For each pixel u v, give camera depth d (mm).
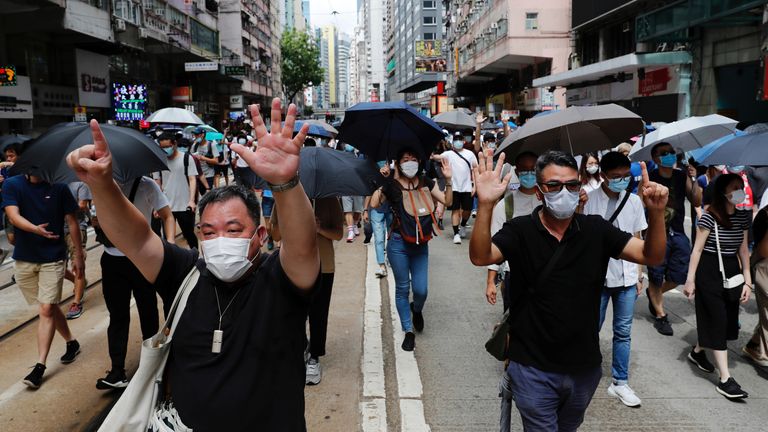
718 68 19188
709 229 4402
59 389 4414
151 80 32969
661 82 21703
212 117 48688
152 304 4469
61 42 22703
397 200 5195
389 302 6715
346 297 6898
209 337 1993
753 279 4812
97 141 1895
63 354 5098
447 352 5191
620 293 4219
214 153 14367
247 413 1949
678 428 3855
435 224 5305
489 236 2643
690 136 6344
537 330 2719
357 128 5871
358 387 4465
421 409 4109
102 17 22344
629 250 2693
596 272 2707
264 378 1979
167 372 2078
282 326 2023
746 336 5633
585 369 2713
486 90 50344
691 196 6918
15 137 13109
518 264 2768
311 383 4508
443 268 8430
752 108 18312
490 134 13852
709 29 19250
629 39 25531
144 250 2115
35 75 21672
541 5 32719
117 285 4320
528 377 2736
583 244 2697
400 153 5184
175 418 1984
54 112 22016
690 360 4949
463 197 10727
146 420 1999
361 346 5316
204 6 37656
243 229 2021
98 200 1968
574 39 30516
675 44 21031
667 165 5672
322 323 4539
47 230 4570
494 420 3971
